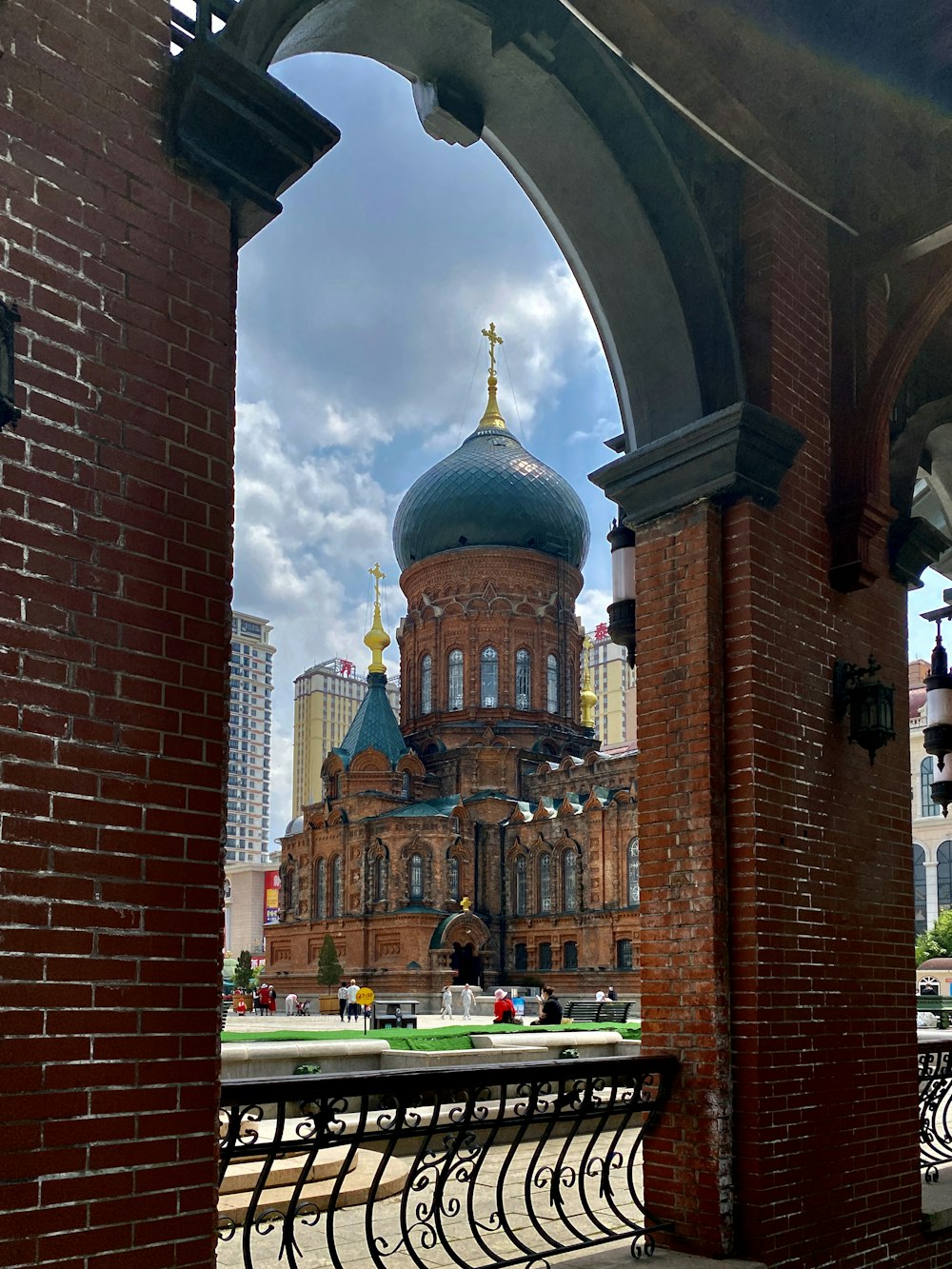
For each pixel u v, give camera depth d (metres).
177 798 3.40
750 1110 5.34
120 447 3.42
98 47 3.54
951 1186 7.08
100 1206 3.06
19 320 3.13
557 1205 5.11
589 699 65.38
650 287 6.09
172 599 3.49
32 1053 2.98
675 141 6.13
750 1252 5.22
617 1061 5.23
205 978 3.38
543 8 5.41
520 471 60.59
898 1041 6.32
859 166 6.66
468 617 59.00
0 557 3.10
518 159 6.09
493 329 65.00
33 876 3.05
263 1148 3.85
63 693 3.19
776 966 5.55
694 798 5.70
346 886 55.25
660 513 6.09
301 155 3.94
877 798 6.52
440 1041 14.99
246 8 3.88
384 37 5.22
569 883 53.19
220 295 3.77
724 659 5.84
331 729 157.38
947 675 8.80
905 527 7.01
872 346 6.85
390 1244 6.19
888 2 6.24
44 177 3.35
